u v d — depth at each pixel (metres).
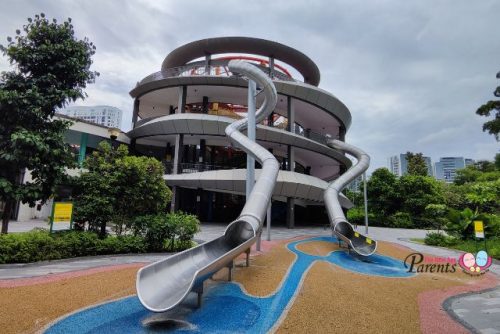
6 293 7.08
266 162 14.59
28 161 10.66
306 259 13.10
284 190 28.09
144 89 34.00
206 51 33.47
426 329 5.97
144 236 13.42
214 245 10.29
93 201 12.25
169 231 13.29
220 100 35.44
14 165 10.84
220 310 6.68
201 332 5.60
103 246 12.14
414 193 39.22
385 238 23.92
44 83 11.48
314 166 44.72
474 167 54.84
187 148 37.62
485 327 6.21
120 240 12.71
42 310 6.21
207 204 34.62
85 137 29.91
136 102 35.81
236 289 8.20
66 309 6.34
